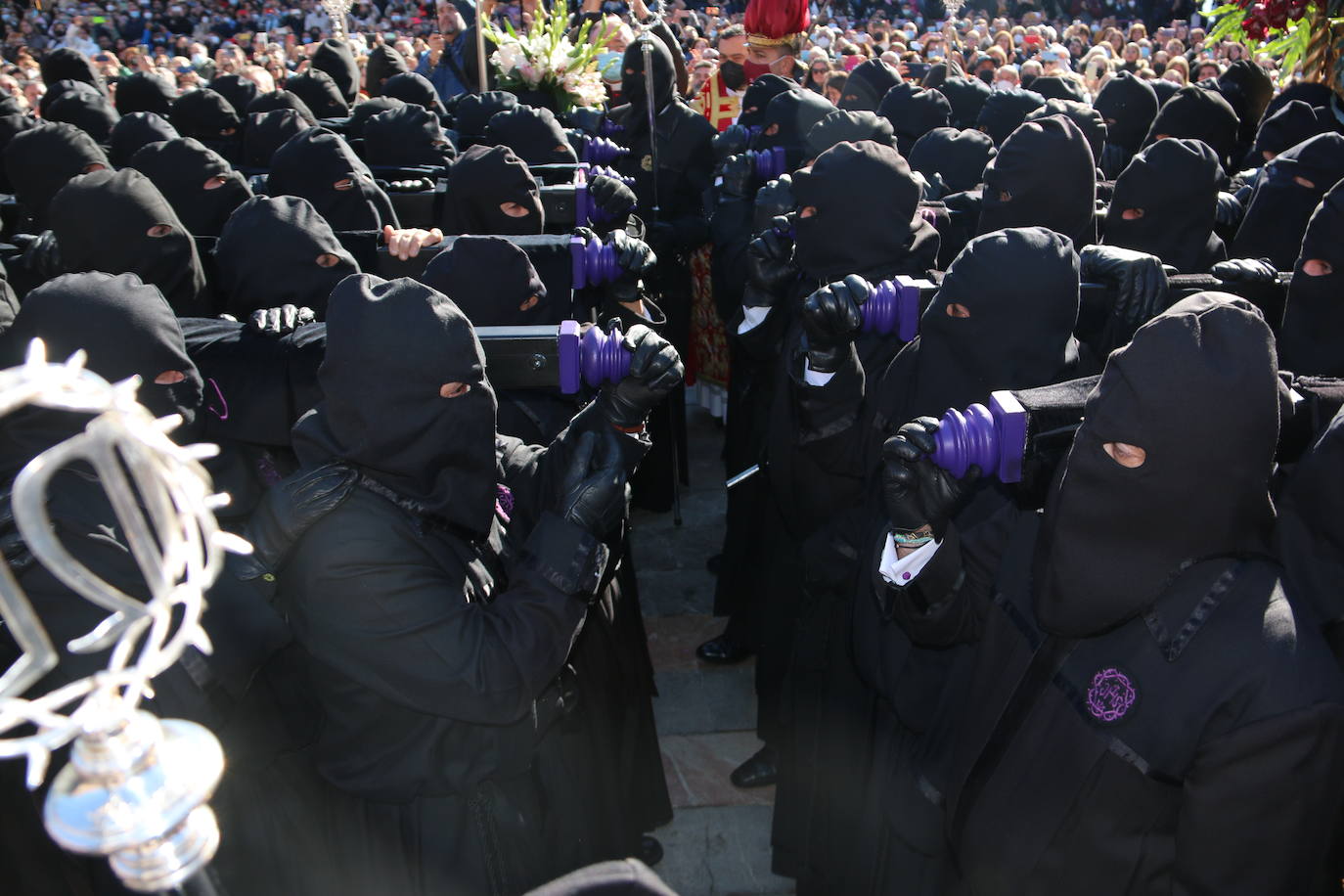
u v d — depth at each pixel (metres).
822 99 4.30
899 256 2.52
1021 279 1.84
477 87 7.11
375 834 1.64
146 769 0.48
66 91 5.86
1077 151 2.72
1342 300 2.02
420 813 1.61
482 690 1.44
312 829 1.67
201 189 3.34
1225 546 1.25
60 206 2.43
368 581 1.40
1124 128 5.11
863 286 1.97
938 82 5.98
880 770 1.93
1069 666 1.36
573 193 3.41
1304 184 2.92
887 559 1.72
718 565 3.89
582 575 1.53
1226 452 1.19
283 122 4.70
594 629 2.05
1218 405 1.17
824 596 2.25
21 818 1.49
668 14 14.43
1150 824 1.30
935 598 1.61
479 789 1.64
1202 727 1.21
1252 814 1.18
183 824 0.50
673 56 6.42
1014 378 1.89
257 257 2.39
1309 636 1.23
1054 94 5.85
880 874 1.88
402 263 2.83
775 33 5.86
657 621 3.62
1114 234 2.92
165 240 2.48
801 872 2.32
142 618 0.45
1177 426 1.18
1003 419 1.41
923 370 2.00
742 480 3.22
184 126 5.40
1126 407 1.21
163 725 0.53
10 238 3.52
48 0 16.25
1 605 0.44
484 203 3.17
